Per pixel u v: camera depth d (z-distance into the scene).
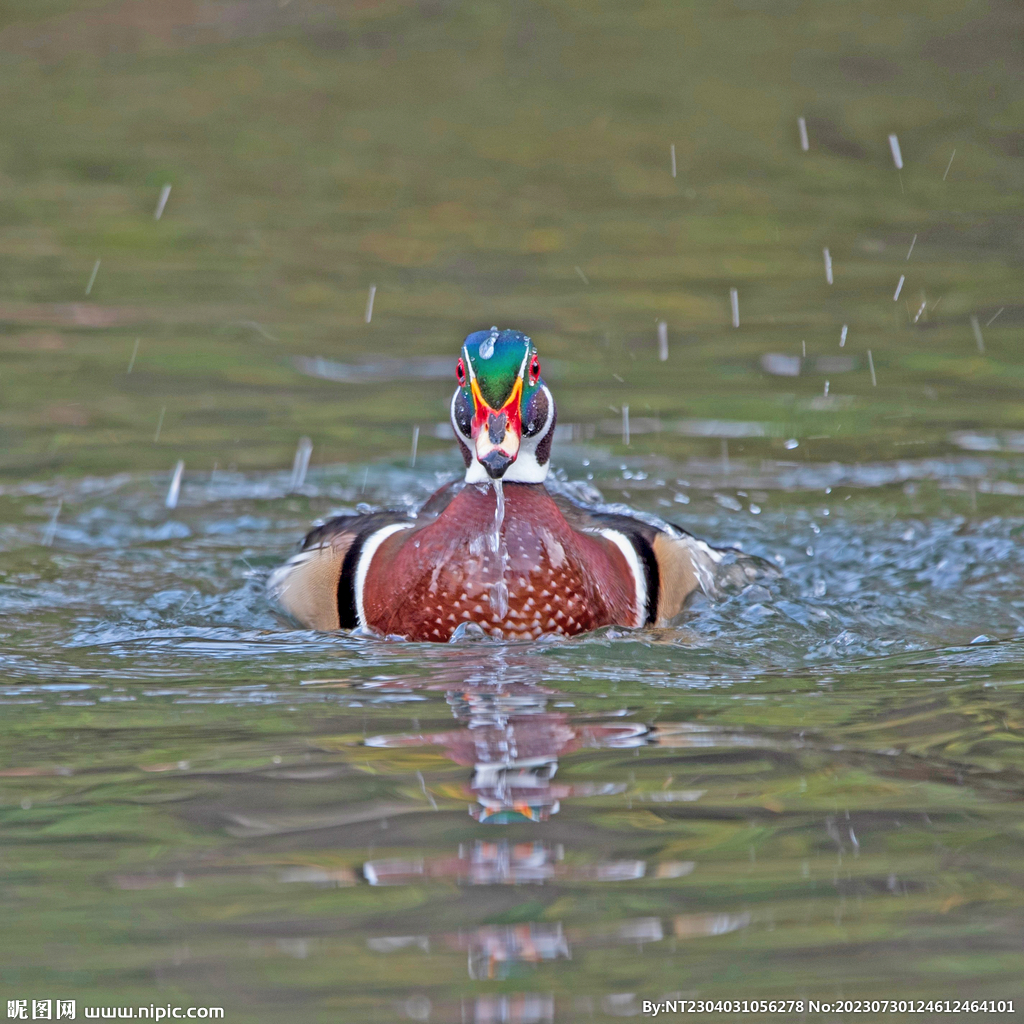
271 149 29.75
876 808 6.67
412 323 19.44
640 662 9.16
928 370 17.27
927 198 26.48
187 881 6.04
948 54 35.81
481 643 9.63
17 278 21.22
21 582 11.21
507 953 5.49
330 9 40.28
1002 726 7.73
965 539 12.24
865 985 5.28
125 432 15.11
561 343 18.48
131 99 32.69
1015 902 5.83
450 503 10.27
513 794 6.88
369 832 6.46
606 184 27.84
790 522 12.80
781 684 8.66
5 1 38.94
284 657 9.38
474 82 34.81
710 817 6.60
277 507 13.28
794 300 20.48
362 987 5.28
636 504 13.24
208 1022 5.07
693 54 36.75
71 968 5.40
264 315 19.73
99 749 7.51
